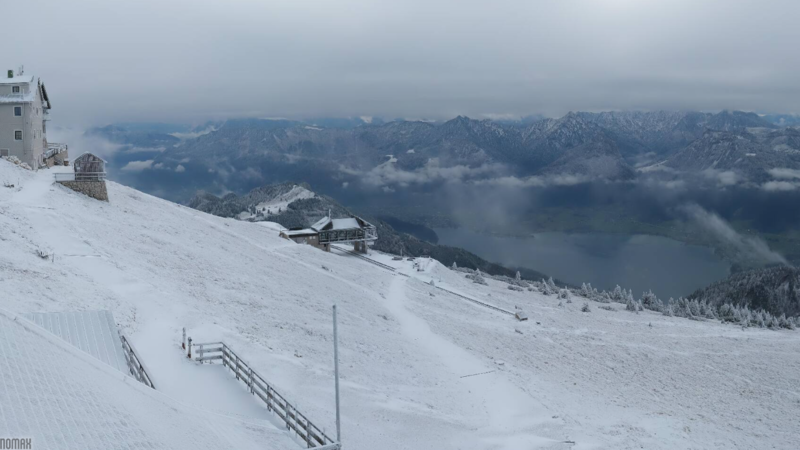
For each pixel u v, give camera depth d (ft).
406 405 121.70
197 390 84.69
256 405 81.20
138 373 75.87
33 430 36.65
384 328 194.08
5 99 238.27
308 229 392.06
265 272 214.69
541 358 210.18
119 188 281.13
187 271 171.63
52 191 207.41
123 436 43.06
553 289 445.37
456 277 380.78
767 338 320.29
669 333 309.01
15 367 45.01
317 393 108.99
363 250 402.31
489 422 128.57
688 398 195.62
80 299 112.47
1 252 122.52
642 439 139.74
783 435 169.27
